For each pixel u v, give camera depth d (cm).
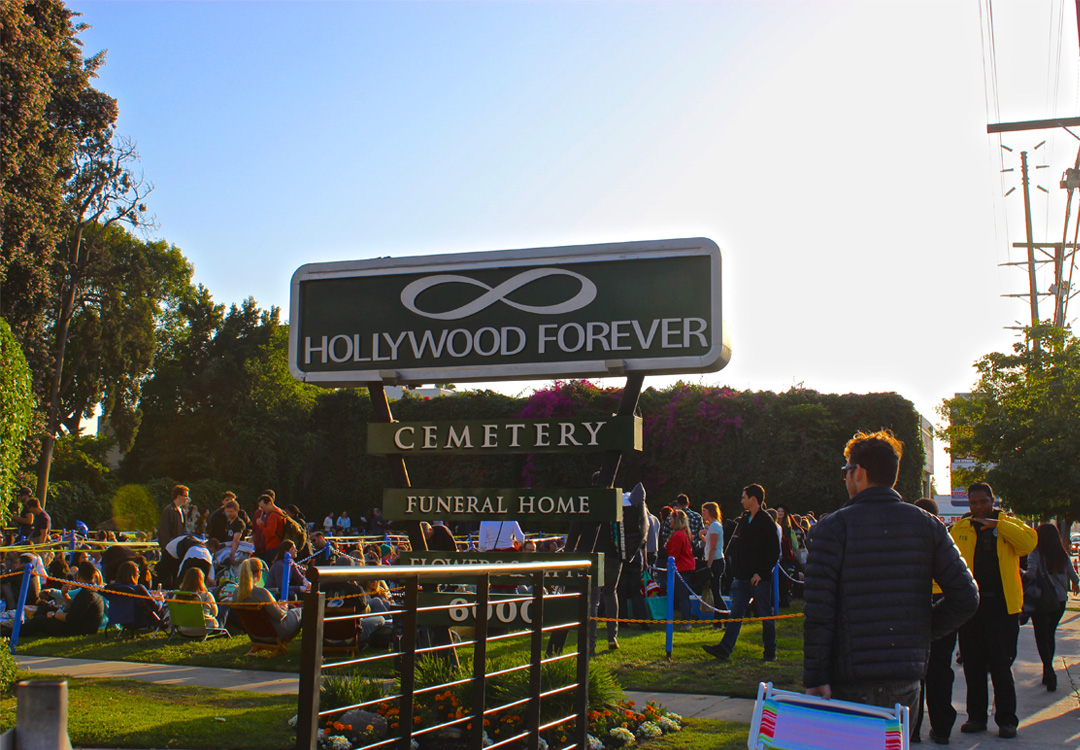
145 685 845
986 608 690
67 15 2130
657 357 780
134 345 3788
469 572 464
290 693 809
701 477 3111
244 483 3988
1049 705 797
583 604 586
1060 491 1888
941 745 655
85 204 3391
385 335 850
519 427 809
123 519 3869
